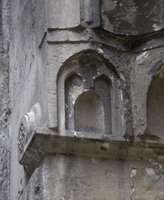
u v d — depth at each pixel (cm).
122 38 386
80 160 364
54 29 372
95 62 378
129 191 368
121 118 374
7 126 493
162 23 379
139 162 377
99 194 360
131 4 391
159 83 382
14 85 481
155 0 387
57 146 358
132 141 373
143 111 374
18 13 488
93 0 379
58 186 353
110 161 371
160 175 377
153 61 381
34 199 360
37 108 373
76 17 373
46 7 377
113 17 383
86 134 361
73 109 367
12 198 452
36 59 395
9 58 517
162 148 379
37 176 360
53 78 362
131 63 388
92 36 374
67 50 370
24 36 448
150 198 370
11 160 475
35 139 355
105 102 377
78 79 374
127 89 381
